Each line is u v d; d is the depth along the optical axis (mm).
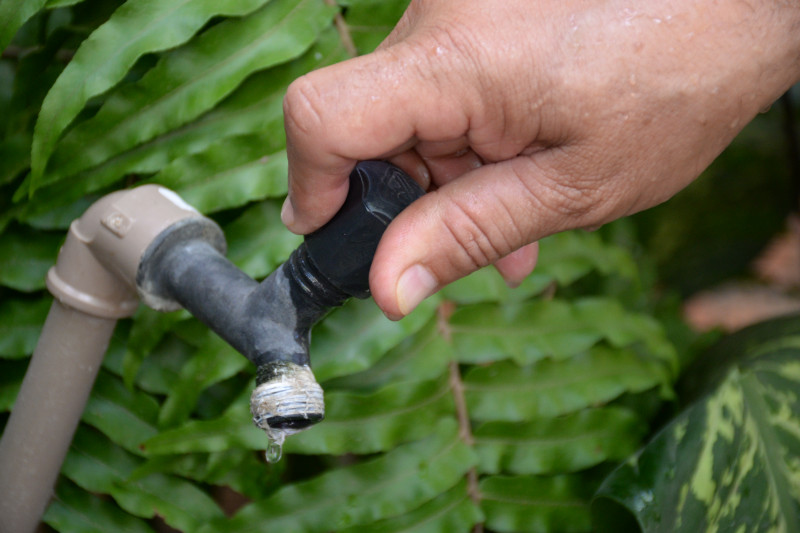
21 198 634
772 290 1698
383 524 638
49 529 687
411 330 639
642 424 684
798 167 1302
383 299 524
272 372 514
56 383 582
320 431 629
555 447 667
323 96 506
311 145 508
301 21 632
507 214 535
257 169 625
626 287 793
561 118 523
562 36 519
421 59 512
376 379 651
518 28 516
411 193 536
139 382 639
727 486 628
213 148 623
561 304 685
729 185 1365
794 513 653
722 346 759
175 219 553
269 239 634
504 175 535
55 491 634
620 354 695
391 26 646
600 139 529
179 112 617
